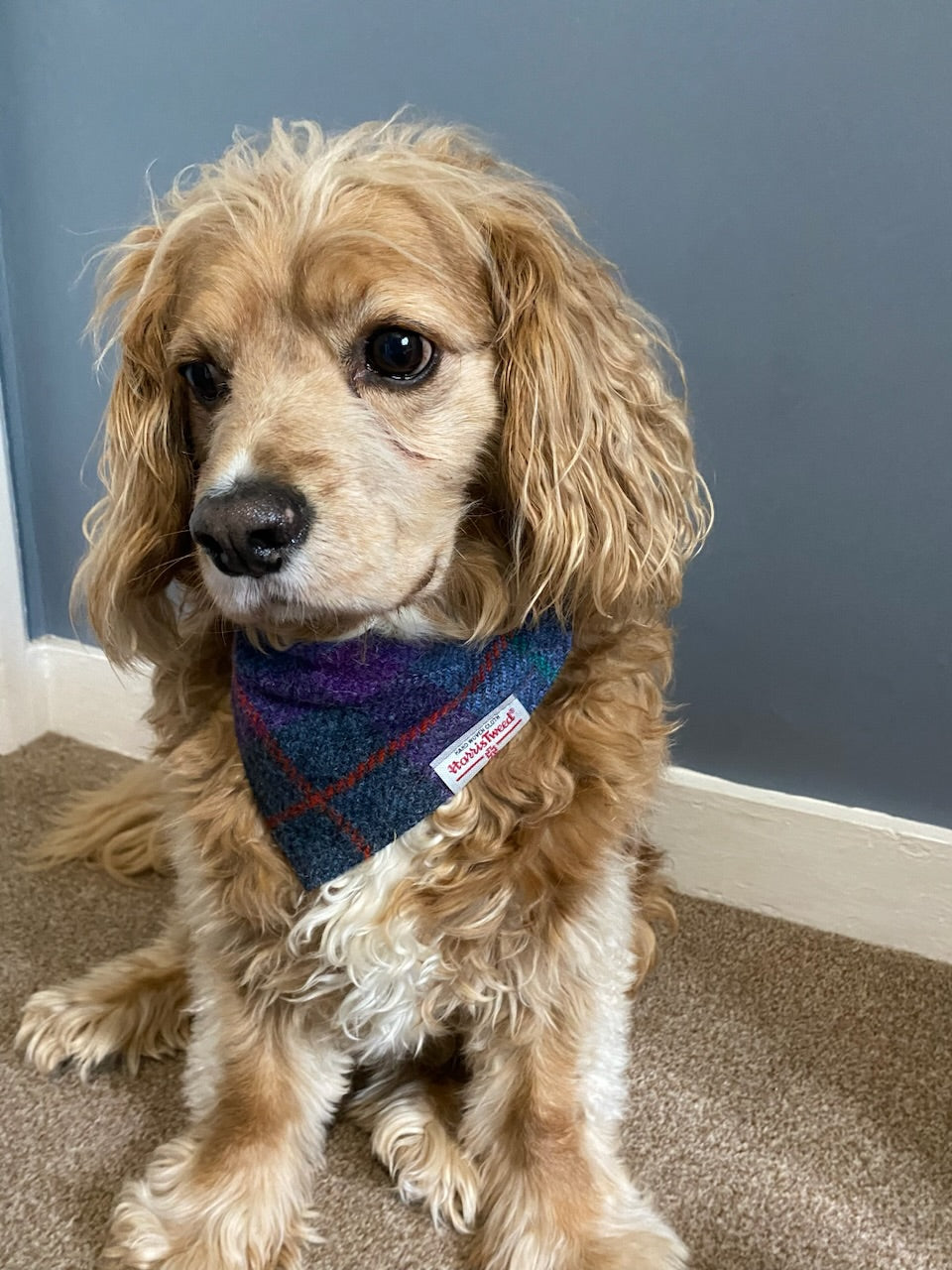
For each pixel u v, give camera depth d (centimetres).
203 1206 98
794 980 137
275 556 76
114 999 121
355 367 85
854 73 115
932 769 137
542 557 91
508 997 99
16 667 185
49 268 164
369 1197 106
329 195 86
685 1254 98
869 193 118
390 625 92
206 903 101
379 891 93
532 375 89
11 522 178
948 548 127
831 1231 103
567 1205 97
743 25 118
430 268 85
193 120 149
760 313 127
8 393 173
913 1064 123
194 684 107
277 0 138
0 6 152
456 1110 112
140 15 146
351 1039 106
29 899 148
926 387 122
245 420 82
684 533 103
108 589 104
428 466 86
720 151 123
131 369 100
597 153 129
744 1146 112
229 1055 105
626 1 122
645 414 99
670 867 153
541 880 93
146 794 153
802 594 135
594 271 97
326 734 91
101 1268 97
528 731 95
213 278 86
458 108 134
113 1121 113
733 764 147
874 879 142
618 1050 106
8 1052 121
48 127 157
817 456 129
